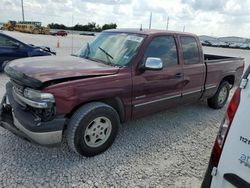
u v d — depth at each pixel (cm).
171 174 313
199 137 425
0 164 310
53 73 302
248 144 171
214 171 195
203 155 365
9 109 351
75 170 308
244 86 179
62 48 1936
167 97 423
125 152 357
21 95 312
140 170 317
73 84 299
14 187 271
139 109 384
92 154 336
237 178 177
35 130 288
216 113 556
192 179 306
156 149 372
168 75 411
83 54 431
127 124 460
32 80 285
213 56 664
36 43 2288
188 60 459
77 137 311
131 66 362
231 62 572
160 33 411
